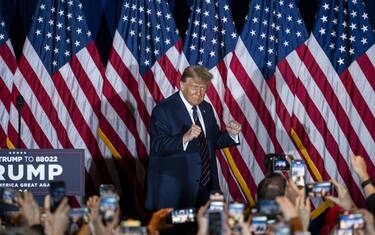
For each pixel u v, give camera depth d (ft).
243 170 59.41
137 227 31.27
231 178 60.34
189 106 51.06
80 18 61.36
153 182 51.01
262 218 32.63
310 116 59.31
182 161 50.67
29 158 47.32
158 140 50.08
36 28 61.00
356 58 59.52
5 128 60.75
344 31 59.98
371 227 33.37
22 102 54.95
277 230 28.25
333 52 59.77
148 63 60.70
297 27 60.23
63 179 47.37
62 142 60.54
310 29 62.49
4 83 60.80
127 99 60.08
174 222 38.68
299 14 60.39
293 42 60.08
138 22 60.90
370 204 37.93
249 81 59.62
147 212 60.13
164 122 50.60
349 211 34.91
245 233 30.04
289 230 28.22
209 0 60.59
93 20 62.18
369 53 59.62
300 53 59.93
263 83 59.72
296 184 40.86
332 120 59.31
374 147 59.26
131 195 60.90
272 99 59.72
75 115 60.64
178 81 60.08
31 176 47.37
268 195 37.45
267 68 59.93
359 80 59.47
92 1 62.13
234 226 30.48
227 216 32.40
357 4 60.13
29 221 33.81
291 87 59.72
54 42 61.11
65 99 60.70
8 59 60.95
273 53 60.08
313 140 59.26
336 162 59.31
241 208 32.55
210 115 51.88
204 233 30.30
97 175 60.70
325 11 60.18
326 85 59.41
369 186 39.58
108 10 62.23
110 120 59.93
